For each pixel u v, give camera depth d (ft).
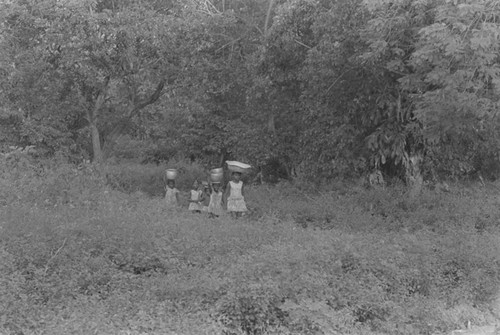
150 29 55.93
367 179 52.16
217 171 44.01
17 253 23.34
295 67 57.26
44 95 56.85
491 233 37.06
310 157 55.77
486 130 48.83
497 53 33.45
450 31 31.53
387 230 37.93
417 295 24.79
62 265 22.90
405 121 48.16
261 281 21.18
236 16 63.36
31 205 34.53
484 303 25.99
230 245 27.43
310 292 21.79
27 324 17.56
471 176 63.72
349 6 44.57
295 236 30.19
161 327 18.15
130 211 34.27
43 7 53.57
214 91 63.16
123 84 61.87
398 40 39.22
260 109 63.77
